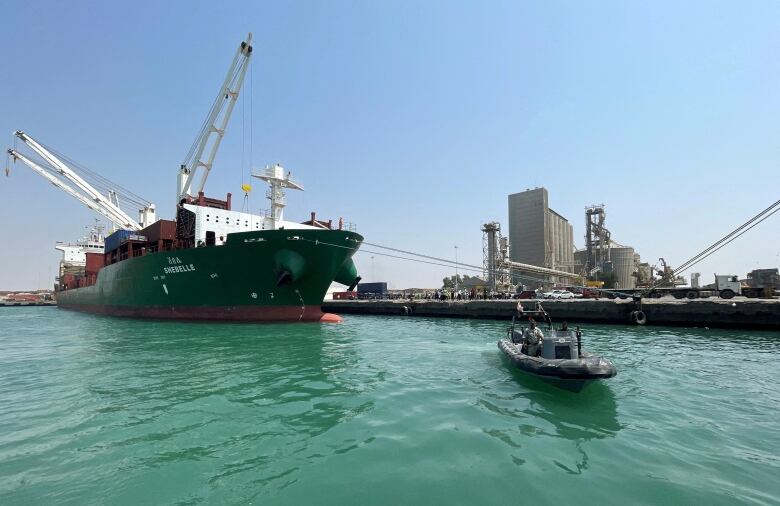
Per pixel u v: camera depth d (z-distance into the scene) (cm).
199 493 486
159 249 3038
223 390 957
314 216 3569
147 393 934
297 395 908
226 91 3194
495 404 827
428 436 653
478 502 456
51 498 477
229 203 3300
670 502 458
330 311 4794
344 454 588
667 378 1061
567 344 962
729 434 665
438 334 2166
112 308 3681
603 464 552
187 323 2669
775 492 481
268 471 539
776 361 1307
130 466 559
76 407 829
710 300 2491
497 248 7325
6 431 694
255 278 2481
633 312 2642
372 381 1040
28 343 1845
